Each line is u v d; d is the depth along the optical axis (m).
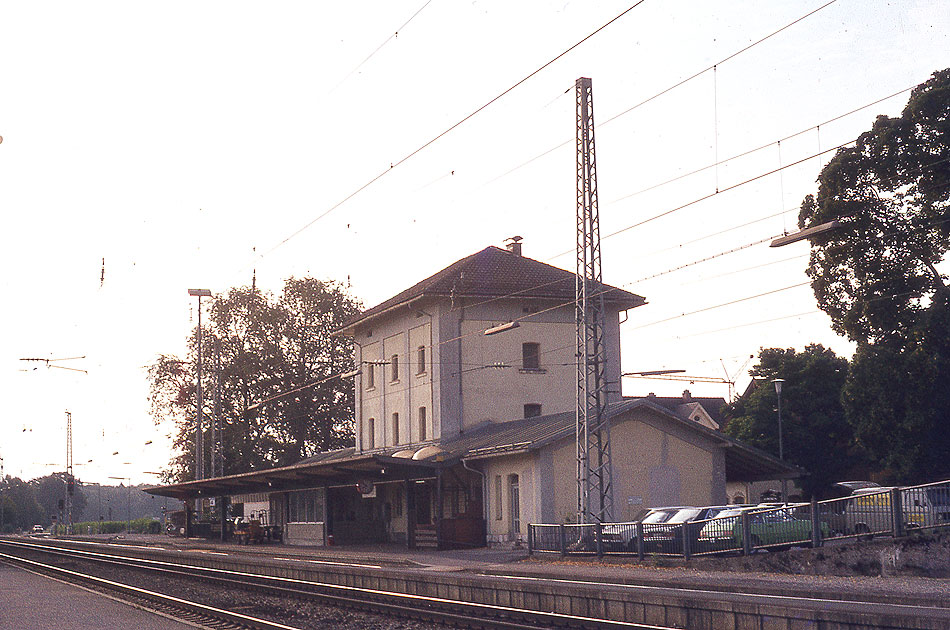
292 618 20.14
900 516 20.88
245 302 77.31
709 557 24.70
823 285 40.88
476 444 39.78
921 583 18.84
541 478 35.09
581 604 18.27
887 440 40.38
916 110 38.28
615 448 35.44
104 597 23.98
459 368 46.47
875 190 39.44
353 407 78.25
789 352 56.38
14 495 156.75
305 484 49.00
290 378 76.19
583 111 30.06
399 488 47.97
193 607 20.70
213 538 62.19
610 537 28.09
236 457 74.12
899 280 39.03
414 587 23.31
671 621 16.28
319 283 79.31
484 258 49.09
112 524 102.19
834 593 16.94
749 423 54.59
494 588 20.72
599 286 30.08
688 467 36.25
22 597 23.95
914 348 38.91
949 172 37.91
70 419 92.12
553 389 47.72
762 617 14.63
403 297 50.81
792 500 56.34
